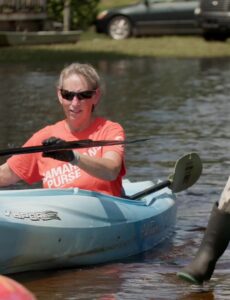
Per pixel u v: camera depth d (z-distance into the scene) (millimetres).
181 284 6641
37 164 7371
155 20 30391
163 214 7828
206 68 22922
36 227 6633
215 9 28938
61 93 7215
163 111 15336
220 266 7102
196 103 16453
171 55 26047
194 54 26469
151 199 7988
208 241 6566
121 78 20344
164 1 30578
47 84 18672
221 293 6453
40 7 28234
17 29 27047
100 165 6898
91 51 25922
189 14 30328
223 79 20453
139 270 6992
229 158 11336
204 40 29734
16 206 6660
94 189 7305
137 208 7574
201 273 6559
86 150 7180
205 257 6566
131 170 10492
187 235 8039
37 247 6676
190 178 8266
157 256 7430
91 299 6254
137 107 15797
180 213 8758
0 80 19422
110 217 7199
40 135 7344
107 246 7160
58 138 6680
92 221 7031
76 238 6898
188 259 7340
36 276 6738
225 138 12766
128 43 28281
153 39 29641
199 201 9211
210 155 11508
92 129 7254
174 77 20750
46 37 26266
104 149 7172
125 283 6645
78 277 6758
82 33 30766
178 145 12148
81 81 7137
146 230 7551
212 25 28938
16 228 6520
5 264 6570
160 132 13195
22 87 18188
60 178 7293
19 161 7340
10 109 15203
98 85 7230
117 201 7383
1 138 12406
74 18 30609
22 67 21938
